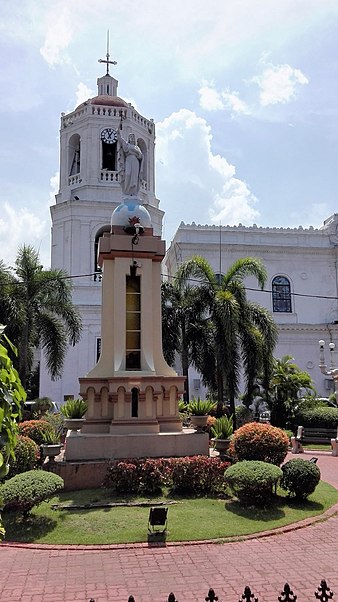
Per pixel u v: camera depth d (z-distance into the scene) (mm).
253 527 9125
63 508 10047
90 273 34406
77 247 34375
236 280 22188
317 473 10711
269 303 39719
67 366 33219
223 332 20109
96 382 13320
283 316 39719
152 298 14203
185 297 22578
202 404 13773
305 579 7098
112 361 13734
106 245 14133
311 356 39094
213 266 38750
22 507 9219
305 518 9766
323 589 4418
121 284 13977
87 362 33531
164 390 13562
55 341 24203
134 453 12430
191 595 6590
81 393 13258
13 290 23312
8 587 6898
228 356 20000
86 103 36000
